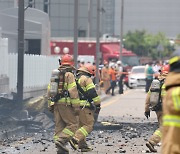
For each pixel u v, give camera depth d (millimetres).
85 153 22562
